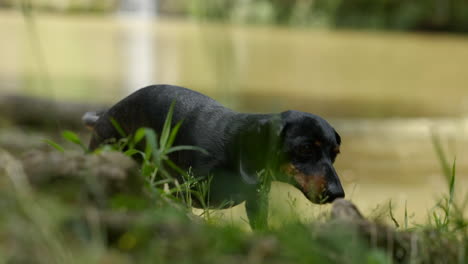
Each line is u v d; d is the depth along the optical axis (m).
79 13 47.94
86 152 4.70
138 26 42.03
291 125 5.33
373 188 11.84
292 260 3.43
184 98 6.00
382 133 17.31
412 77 27.77
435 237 3.97
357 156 14.93
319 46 37.59
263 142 5.36
